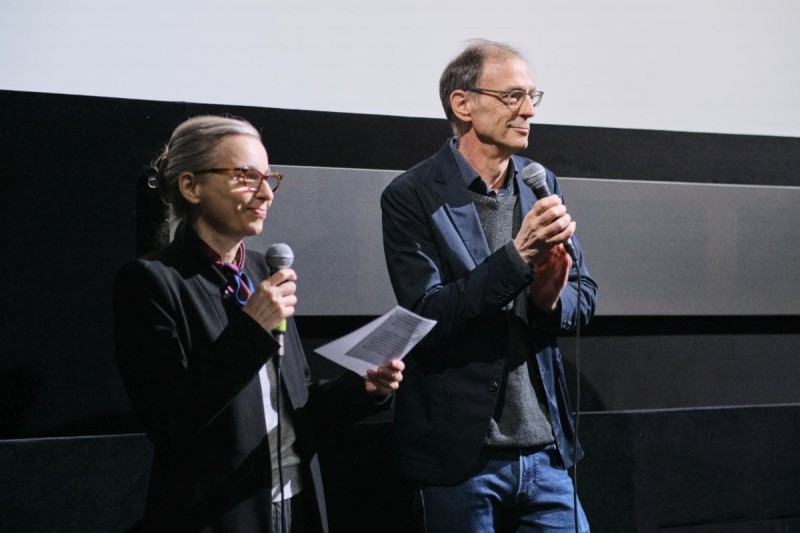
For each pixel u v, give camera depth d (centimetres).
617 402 258
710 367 267
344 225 235
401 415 200
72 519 206
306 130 236
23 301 211
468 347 193
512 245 183
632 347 260
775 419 261
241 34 235
